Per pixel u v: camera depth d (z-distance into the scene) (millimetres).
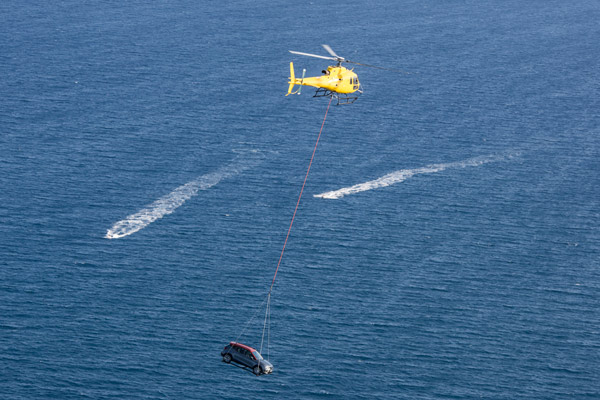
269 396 116250
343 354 124625
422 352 126000
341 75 114438
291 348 125250
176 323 129250
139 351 122938
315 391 117375
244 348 110688
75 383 116000
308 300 136500
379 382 119562
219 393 116312
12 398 112312
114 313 130625
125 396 114500
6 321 126938
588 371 124125
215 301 135000
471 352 126688
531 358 126250
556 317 135875
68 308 131000
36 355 120562
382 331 130000
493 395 118500
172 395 115312
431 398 117375
